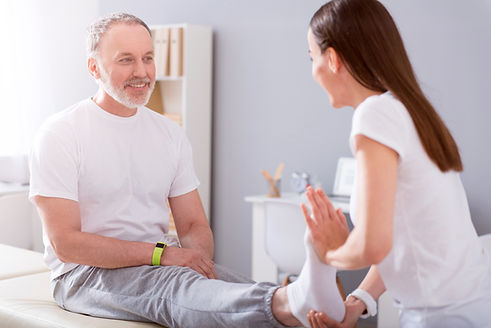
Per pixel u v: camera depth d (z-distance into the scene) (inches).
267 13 167.9
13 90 195.8
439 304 59.2
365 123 56.6
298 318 66.0
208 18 179.0
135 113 91.9
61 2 198.7
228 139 177.5
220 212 180.4
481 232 140.1
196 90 173.5
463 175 141.9
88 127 87.6
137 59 87.6
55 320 81.7
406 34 148.1
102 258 82.6
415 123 58.1
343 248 57.6
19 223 151.3
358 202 56.4
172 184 97.7
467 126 140.8
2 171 196.4
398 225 59.3
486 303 60.1
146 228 90.9
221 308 71.9
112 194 88.6
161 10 187.9
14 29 195.5
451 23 141.8
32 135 197.6
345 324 67.7
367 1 60.7
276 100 167.9
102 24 88.9
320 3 158.9
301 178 154.0
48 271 105.9
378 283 69.7
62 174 83.8
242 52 173.3
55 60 199.0
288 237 126.7
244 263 176.7
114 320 82.2
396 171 56.6
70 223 83.3
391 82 59.4
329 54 61.4
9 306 86.5
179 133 96.8
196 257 85.0
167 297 77.5
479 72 138.8
